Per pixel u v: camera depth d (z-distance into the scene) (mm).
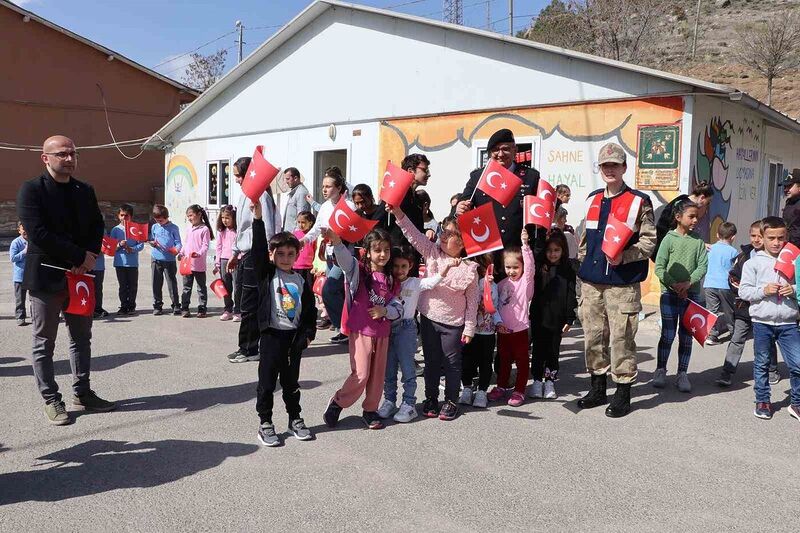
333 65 13641
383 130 12789
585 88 9984
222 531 3303
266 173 4418
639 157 9547
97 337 7848
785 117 11156
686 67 36844
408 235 5105
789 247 5121
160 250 9359
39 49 23453
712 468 4199
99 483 3838
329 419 4855
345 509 3551
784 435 4828
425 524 3402
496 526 3396
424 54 11969
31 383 5844
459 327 5031
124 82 25297
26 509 3506
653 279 9547
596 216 5305
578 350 7523
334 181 6781
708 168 9852
